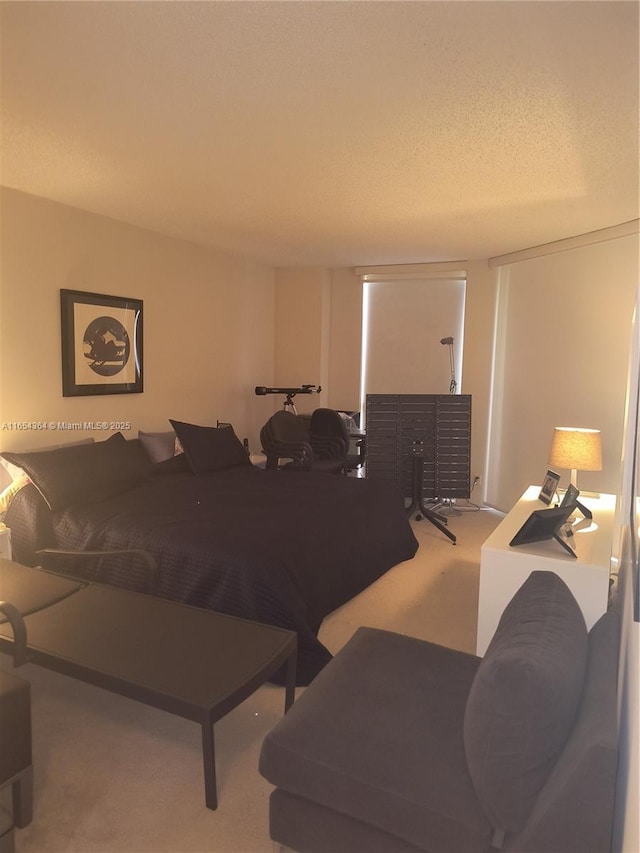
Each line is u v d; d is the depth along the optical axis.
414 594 3.54
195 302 5.12
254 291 5.96
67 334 3.95
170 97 2.24
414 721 1.63
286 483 4.06
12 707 1.70
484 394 5.62
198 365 5.23
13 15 1.71
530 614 1.65
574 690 1.38
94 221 4.10
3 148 2.82
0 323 3.58
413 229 4.37
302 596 2.78
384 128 2.50
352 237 4.69
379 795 1.40
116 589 2.63
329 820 1.48
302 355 6.31
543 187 3.28
